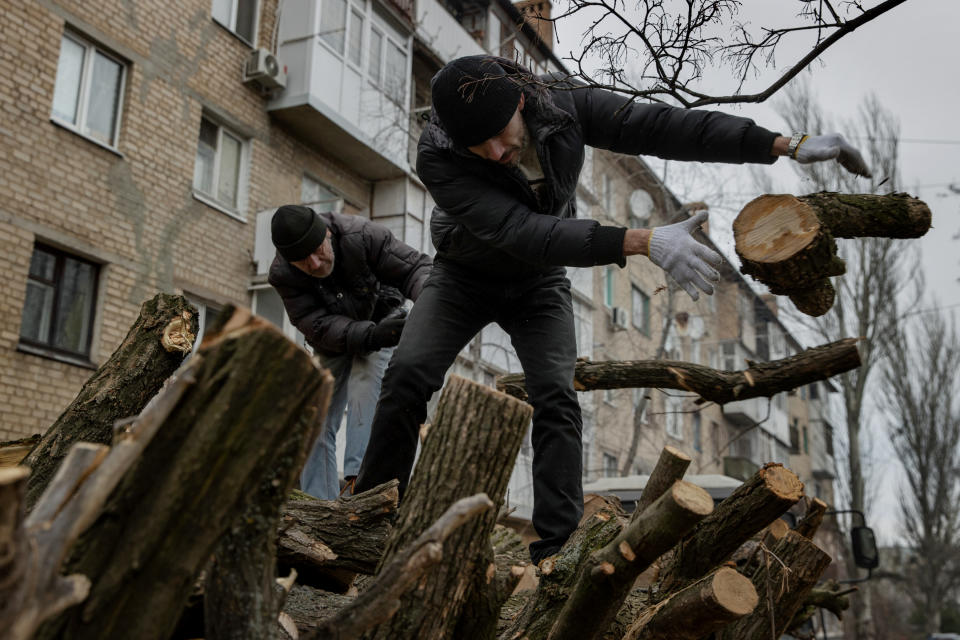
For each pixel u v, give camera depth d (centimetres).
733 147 314
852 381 2050
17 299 1019
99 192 1136
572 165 321
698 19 305
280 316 1332
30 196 1048
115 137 1187
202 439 164
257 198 1387
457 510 189
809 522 358
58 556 152
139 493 164
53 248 1088
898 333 2242
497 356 1436
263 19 1434
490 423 223
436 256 357
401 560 189
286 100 1401
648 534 232
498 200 309
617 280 2159
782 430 3120
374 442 332
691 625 277
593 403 1853
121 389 314
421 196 1650
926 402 2414
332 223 450
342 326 445
